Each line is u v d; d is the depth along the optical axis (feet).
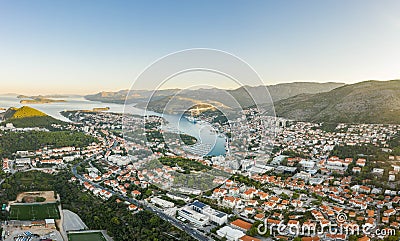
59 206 330.13
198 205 296.51
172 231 261.65
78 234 271.28
